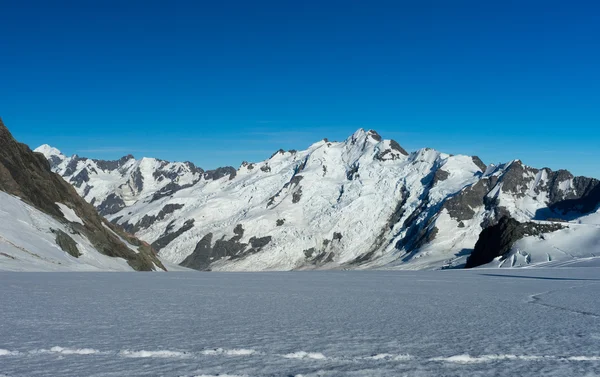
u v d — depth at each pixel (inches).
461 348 510.0
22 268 2411.4
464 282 1829.5
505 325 672.4
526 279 2055.9
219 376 385.1
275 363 432.5
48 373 385.4
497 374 405.7
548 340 558.6
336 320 707.4
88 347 490.6
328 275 2659.9
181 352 470.0
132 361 430.9
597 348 513.7
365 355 471.8
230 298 1042.1
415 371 413.1
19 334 559.8
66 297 991.6
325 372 404.2
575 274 2613.2
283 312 797.9
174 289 1295.5
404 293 1245.7
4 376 374.6
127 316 721.0
